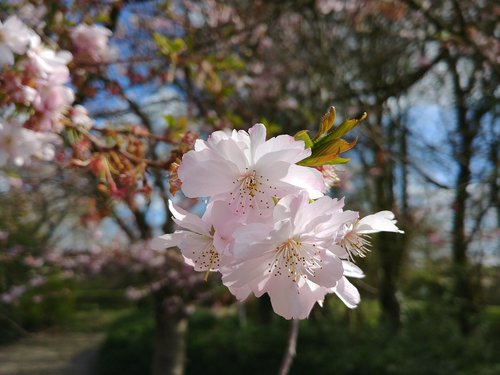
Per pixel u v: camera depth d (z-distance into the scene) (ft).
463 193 18.24
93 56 7.30
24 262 19.61
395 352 23.63
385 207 26.30
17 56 5.06
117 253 19.47
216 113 12.27
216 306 23.36
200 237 3.31
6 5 7.48
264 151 3.12
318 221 3.01
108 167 5.47
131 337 32.53
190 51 9.89
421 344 24.27
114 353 31.76
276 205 2.98
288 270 3.14
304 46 19.12
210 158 3.12
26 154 5.27
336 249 3.20
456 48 14.99
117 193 5.51
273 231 2.95
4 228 18.86
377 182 26.76
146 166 5.46
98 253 19.83
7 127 5.13
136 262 19.02
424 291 28.76
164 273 18.86
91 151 5.69
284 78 20.92
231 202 3.09
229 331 31.22
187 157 3.13
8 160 5.33
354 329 28.63
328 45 18.88
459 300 25.85
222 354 28.27
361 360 23.40
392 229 3.47
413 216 26.22
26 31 4.89
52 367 34.22
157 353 19.54
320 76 17.62
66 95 5.17
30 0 7.43
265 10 15.80
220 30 14.05
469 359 21.84
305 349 26.89
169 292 19.24
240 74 15.97
